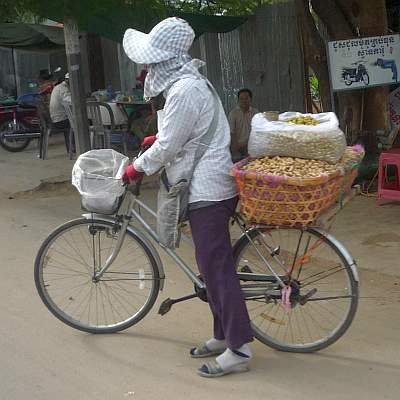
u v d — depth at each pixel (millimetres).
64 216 7594
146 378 3719
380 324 4336
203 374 3689
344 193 3732
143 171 3715
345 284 4258
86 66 14883
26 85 17531
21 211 7906
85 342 4191
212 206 3605
